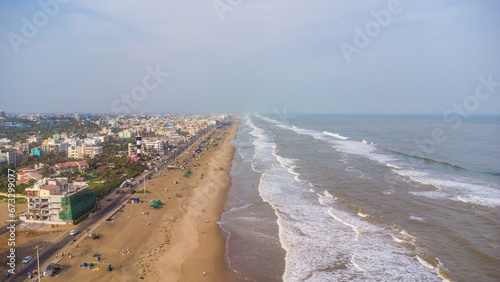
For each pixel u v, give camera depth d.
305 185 78.69
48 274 37.53
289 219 56.72
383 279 37.97
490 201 63.19
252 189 77.69
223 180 88.38
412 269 39.81
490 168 94.31
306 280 38.34
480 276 37.72
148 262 42.25
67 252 43.56
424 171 90.75
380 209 59.91
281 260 43.09
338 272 39.75
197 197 72.38
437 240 47.00
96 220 55.72
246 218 58.31
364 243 46.88
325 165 101.88
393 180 80.75
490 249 44.00
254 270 40.84
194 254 45.09
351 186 76.06
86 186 59.62
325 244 47.00
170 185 82.50
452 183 77.06
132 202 66.31
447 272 38.66
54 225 52.69
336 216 57.38
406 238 47.72
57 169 92.19
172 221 57.00
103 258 42.56
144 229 52.81
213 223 56.53
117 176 88.25
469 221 53.50
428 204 62.03
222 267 41.72
